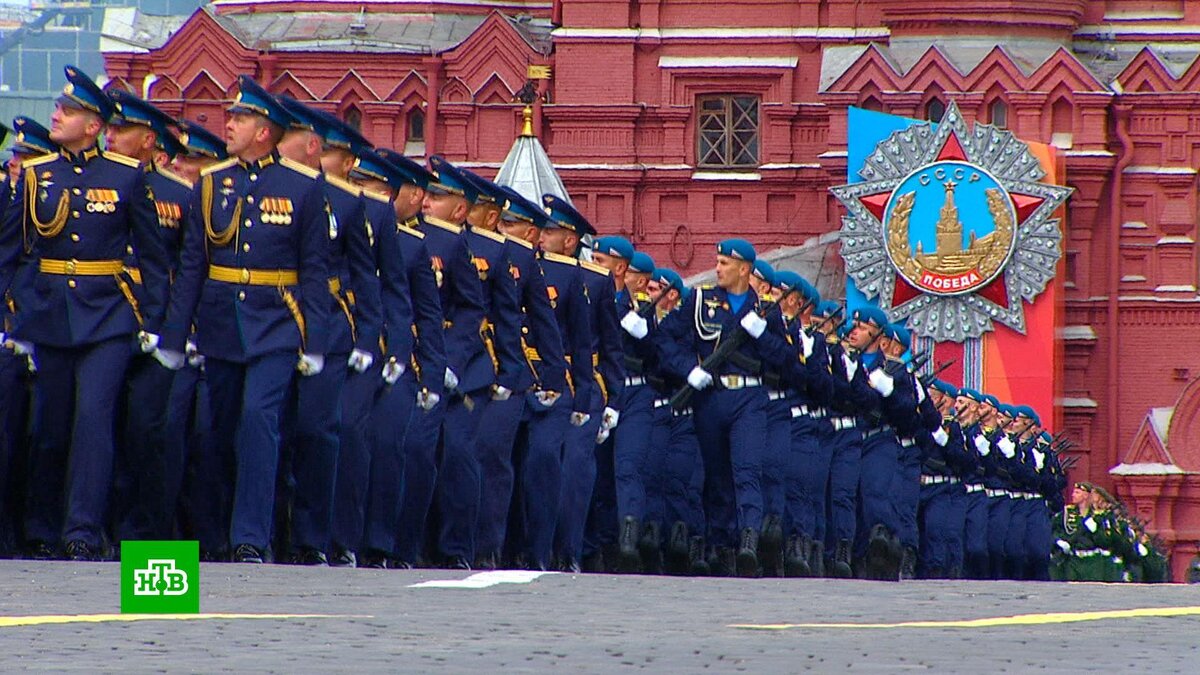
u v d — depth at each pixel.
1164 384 130.38
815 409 61.75
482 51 132.62
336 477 45.31
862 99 128.88
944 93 128.38
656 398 59.06
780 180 130.88
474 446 50.44
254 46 134.12
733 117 132.38
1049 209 124.19
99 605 31.88
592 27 132.12
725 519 59.50
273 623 30.00
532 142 120.69
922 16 129.88
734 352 58.19
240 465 42.97
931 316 125.50
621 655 27.05
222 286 43.59
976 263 124.62
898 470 67.69
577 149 132.12
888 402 66.56
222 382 43.84
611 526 59.56
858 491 66.50
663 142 132.12
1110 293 130.12
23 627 28.62
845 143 129.00
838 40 131.00
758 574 58.12
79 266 43.97
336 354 44.22
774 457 59.34
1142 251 130.50
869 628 31.75
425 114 133.25
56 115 44.16
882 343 69.81
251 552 42.53
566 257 54.16
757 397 58.47
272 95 44.03
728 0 131.88
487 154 132.88
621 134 132.00
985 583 46.12
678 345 58.47
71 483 43.50
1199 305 129.88
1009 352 124.69
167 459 44.12
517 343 51.03
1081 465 130.38
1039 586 44.56
